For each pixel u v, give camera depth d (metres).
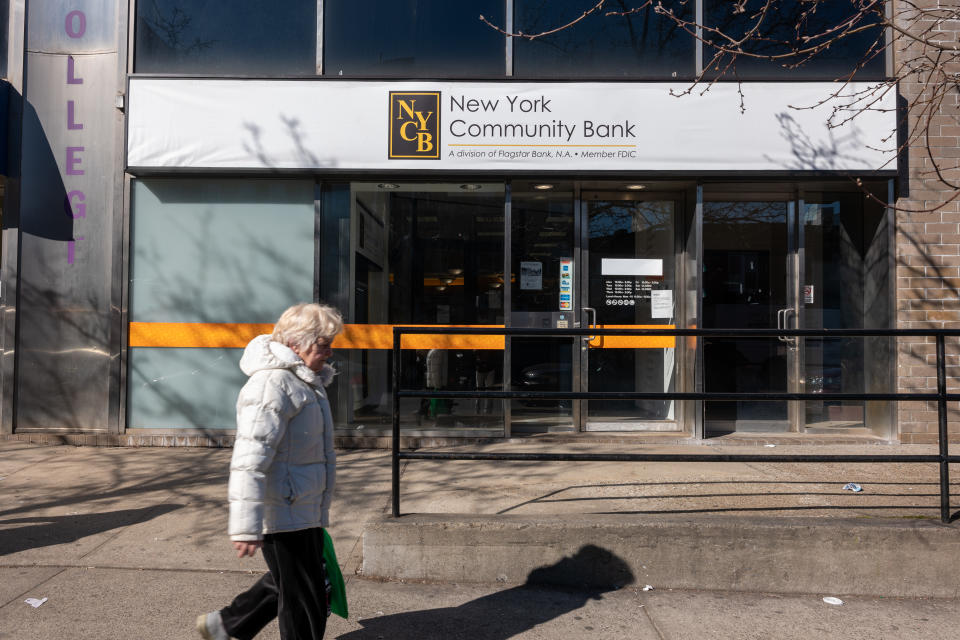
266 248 6.65
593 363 7.04
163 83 6.39
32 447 6.48
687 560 3.73
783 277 7.07
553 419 7.01
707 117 6.36
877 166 6.31
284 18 6.70
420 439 6.62
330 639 3.10
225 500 4.97
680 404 7.03
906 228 6.39
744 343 7.05
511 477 5.04
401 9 6.66
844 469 5.14
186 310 6.64
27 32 6.71
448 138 6.41
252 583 3.65
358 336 6.68
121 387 6.59
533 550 3.75
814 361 7.02
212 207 6.66
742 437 6.74
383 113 6.41
